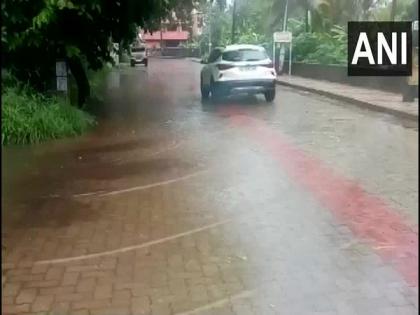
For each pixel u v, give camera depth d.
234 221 5.78
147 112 15.53
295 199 6.55
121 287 4.23
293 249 4.96
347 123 12.95
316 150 9.55
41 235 5.39
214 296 4.06
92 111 15.68
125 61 54.19
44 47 12.35
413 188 6.95
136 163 8.75
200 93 21.92
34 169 8.34
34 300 4.03
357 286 4.20
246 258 4.77
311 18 37.69
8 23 10.71
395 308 3.85
